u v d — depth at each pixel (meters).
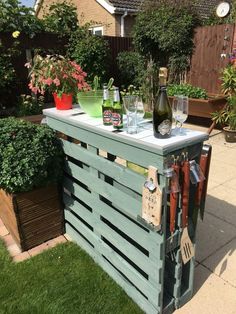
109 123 1.72
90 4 9.68
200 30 5.67
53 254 2.19
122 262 1.82
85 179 1.97
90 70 6.13
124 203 1.66
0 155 1.96
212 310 1.70
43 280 1.94
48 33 5.80
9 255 2.18
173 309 1.71
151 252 1.55
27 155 1.95
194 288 1.84
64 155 2.19
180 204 1.48
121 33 9.07
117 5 8.80
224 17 6.11
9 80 5.13
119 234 1.84
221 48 5.41
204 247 2.21
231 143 4.49
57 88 2.18
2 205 2.39
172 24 5.78
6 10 5.16
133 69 6.84
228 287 1.85
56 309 1.73
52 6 6.53
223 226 2.45
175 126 1.59
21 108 5.00
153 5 6.10
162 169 1.35
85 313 1.71
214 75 5.64
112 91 1.76
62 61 2.20
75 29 6.36
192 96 5.16
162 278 1.55
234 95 4.65
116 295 1.83
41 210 2.22
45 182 2.11
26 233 2.19
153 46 6.45
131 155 1.50
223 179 3.31
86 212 2.09
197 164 1.46
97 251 2.07
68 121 1.96
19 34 5.27
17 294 1.83
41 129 2.11
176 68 6.19
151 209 1.43
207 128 5.25
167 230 1.51
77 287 1.88
